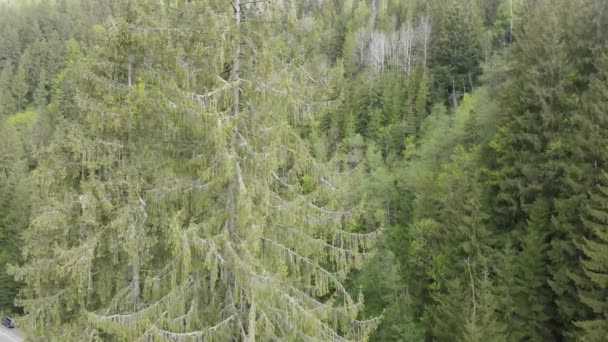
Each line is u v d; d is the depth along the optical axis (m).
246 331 9.45
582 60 27.86
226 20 9.05
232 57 9.27
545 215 22.70
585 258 20.22
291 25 9.81
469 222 23.56
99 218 13.66
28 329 14.48
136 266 12.66
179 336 8.34
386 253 27.17
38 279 14.49
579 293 18.94
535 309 20.75
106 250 13.95
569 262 20.61
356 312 10.18
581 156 22.02
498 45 56.00
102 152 13.79
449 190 26.91
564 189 22.55
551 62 27.16
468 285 21.52
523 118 26.00
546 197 23.92
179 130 9.59
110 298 13.99
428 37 59.25
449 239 25.09
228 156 8.15
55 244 13.40
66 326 13.42
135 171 13.09
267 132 8.91
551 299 21.20
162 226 11.99
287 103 9.06
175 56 9.41
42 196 16.42
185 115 8.29
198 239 8.28
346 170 11.44
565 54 27.53
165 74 10.93
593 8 29.45
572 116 24.27
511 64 31.58
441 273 23.98
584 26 29.34
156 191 9.57
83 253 12.75
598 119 22.47
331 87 10.16
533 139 25.12
